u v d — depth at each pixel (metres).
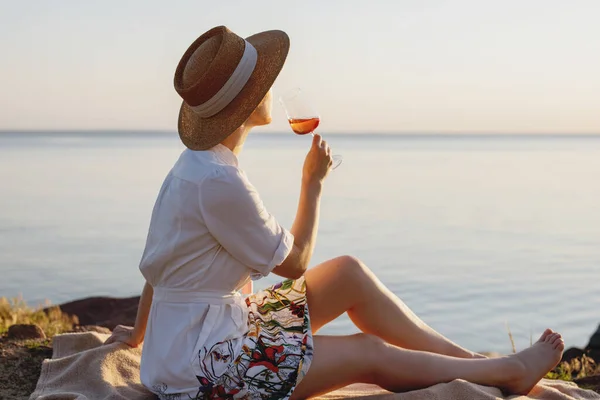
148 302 2.99
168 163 104.19
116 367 2.97
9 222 35.12
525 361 2.77
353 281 2.71
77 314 9.80
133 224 34.69
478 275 22.19
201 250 2.45
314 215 2.66
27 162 102.06
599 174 88.19
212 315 2.47
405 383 2.68
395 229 35.16
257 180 67.19
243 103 2.50
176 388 2.48
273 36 2.64
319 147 2.66
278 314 2.66
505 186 66.88
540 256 26.58
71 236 30.36
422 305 17.70
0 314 6.15
